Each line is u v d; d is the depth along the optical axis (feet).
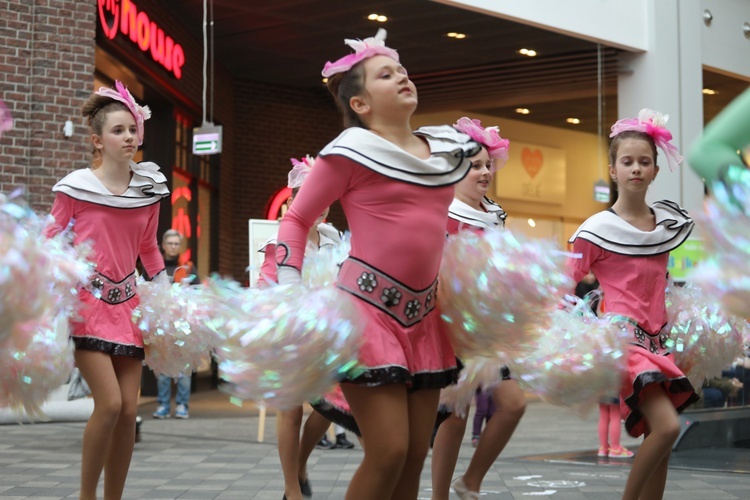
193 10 53.88
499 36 58.03
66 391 39.58
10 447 31.53
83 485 16.89
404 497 13.15
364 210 12.52
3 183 39.52
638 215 17.39
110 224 17.60
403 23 56.34
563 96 69.87
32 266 11.49
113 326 17.40
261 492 23.15
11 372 13.60
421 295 12.65
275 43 61.52
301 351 11.43
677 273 32.76
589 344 14.71
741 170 8.63
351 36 59.67
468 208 18.13
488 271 12.76
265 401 11.82
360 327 11.87
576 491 23.75
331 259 16.03
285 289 11.73
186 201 59.31
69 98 40.63
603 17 56.29
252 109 70.79
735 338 17.51
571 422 44.68
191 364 18.53
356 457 30.30
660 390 16.38
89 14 41.09
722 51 62.59
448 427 18.06
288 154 71.97
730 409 33.35
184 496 22.48
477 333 13.01
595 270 17.30
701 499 22.18
